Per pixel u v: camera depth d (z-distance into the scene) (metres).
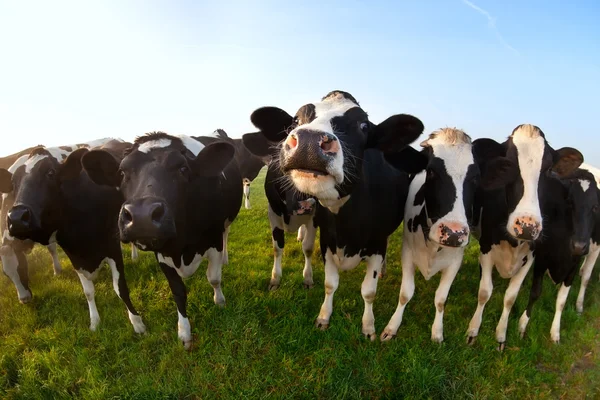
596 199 4.38
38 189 4.27
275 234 5.66
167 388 3.64
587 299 5.62
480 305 4.49
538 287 4.56
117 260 4.50
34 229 4.23
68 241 4.46
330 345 4.27
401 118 3.52
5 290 5.69
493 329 4.76
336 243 4.20
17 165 4.61
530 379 3.91
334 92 3.74
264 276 6.01
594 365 4.17
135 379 3.81
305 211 4.57
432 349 4.27
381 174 4.34
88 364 3.99
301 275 6.07
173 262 4.16
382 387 3.72
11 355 4.17
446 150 3.63
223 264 6.52
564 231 4.35
